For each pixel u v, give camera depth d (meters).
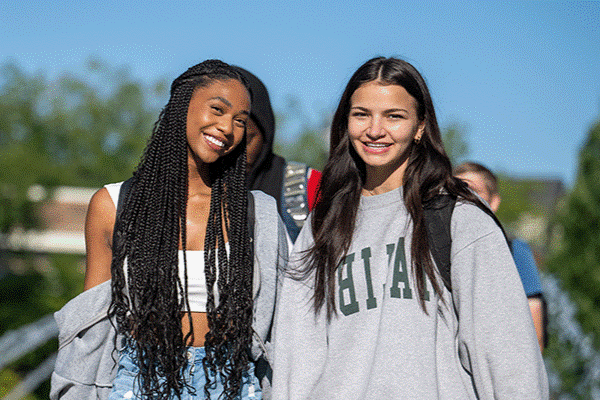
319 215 2.95
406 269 2.70
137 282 2.74
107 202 2.84
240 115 2.84
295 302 2.85
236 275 2.79
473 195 2.71
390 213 2.83
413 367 2.57
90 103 36.62
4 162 27.70
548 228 20.02
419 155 2.83
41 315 17.69
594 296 14.04
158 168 2.85
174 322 2.71
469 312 2.57
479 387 2.55
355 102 2.83
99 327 2.80
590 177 15.56
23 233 28.08
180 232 2.84
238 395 2.78
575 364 9.95
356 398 2.61
